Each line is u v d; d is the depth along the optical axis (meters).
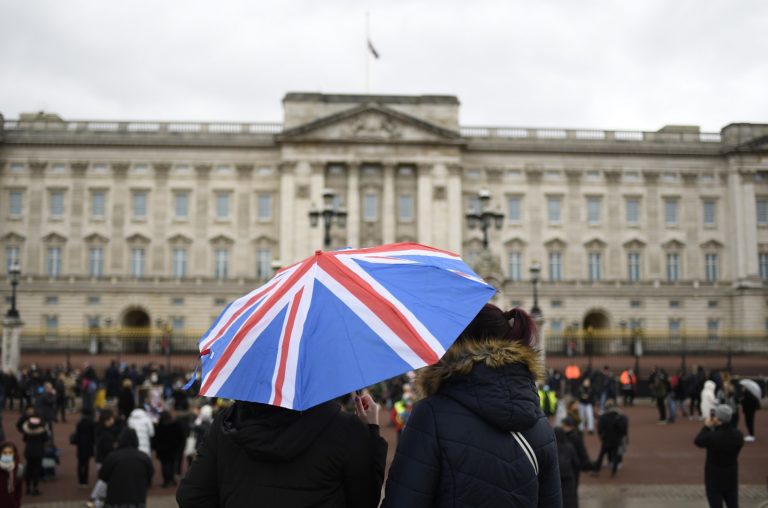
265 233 76.06
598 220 78.25
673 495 18.47
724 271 78.31
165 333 63.44
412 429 4.68
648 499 17.95
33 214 75.06
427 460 4.52
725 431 12.95
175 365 56.22
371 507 4.81
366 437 4.78
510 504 4.42
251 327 4.98
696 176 79.06
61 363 57.25
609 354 69.50
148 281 74.75
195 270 75.75
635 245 78.06
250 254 76.00
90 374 42.22
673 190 78.94
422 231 74.44
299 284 5.14
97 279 74.38
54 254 75.12
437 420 4.58
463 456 4.44
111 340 70.44
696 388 37.22
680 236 78.56
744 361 61.62
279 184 76.50
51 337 72.31
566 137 78.81
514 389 4.55
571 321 76.44
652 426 33.41
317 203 73.94
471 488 4.40
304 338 4.69
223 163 76.69
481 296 4.97
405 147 75.25
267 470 4.61
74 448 28.09
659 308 77.19
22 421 20.30
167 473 20.56
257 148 76.88
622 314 76.81
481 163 77.88
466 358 4.64
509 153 77.94
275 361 4.64
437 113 76.44
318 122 73.94
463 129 79.00
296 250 73.75
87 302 74.19
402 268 5.25
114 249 75.31
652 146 78.44
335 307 4.85
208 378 4.91
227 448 4.79
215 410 20.22
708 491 13.15
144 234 75.62
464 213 77.25
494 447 4.47
